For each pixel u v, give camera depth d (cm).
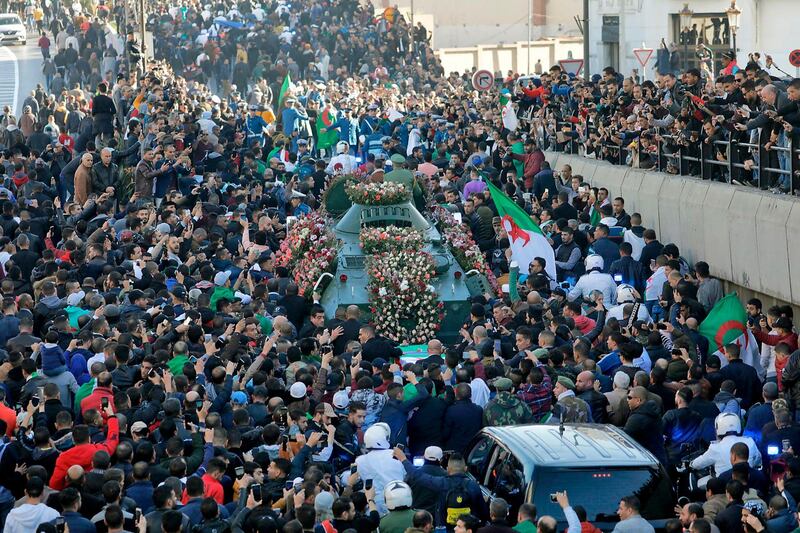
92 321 2791
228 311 3122
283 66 8956
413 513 1925
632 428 2309
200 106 6169
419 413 2430
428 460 2091
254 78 9138
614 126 4403
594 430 2094
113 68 9519
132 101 6650
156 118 5491
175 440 2080
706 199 3769
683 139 3872
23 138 5931
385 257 3441
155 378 2450
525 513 1830
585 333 3098
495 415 2383
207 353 2559
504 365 2736
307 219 3738
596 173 4600
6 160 5219
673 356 2711
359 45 9619
